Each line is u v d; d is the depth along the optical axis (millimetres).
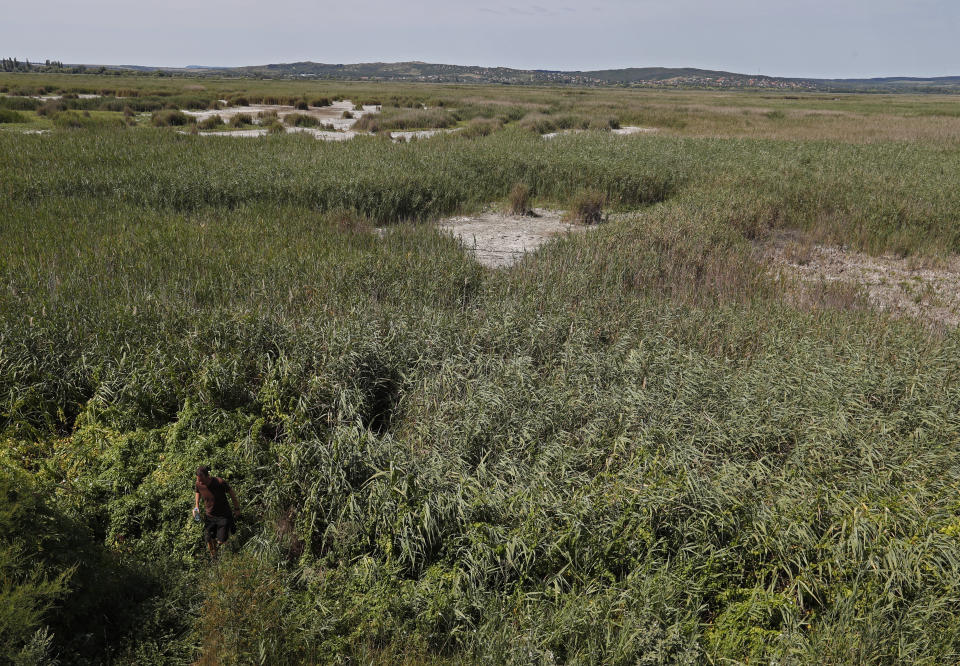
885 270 15438
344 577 5137
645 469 5957
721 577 5195
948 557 5023
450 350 8625
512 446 6582
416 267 11781
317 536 5695
